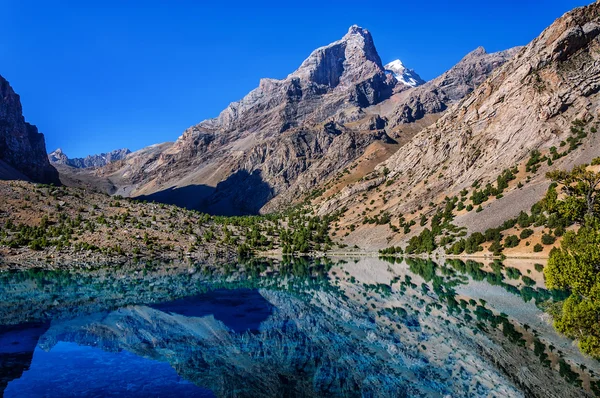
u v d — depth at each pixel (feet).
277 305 191.62
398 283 254.06
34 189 602.03
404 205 615.57
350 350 118.52
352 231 633.20
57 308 185.68
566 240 167.43
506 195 458.50
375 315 163.22
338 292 229.45
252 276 319.68
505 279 241.55
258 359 112.37
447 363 103.96
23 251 423.23
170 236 545.03
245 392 89.66
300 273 336.08
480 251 378.32
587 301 102.47
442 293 207.10
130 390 91.15
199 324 154.10
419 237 480.23
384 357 111.04
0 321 158.51
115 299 210.59
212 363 109.29
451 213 499.10
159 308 186.29
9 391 90.38
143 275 328.29
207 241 556.92
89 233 495.82
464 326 137.28
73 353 118.32
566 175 264.11
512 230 382.83
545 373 93.09
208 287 255.91
